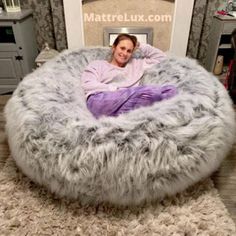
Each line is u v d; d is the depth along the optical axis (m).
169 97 1.24
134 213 1.07
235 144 1.48
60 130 1.00
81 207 1.09
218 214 1.07
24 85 1.28
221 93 1.24
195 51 2.27
